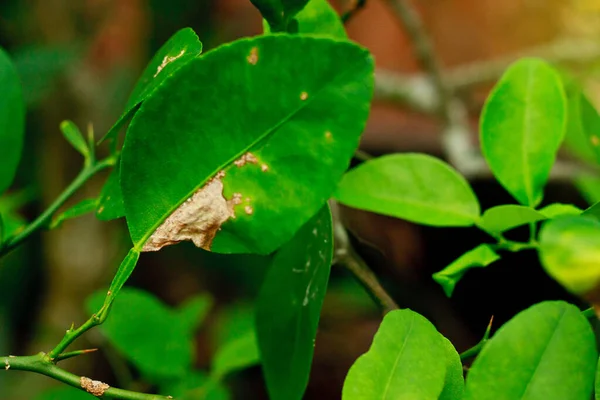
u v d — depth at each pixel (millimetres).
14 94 587
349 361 1187
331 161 522
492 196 953
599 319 522
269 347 575
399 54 1743
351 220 683
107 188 570
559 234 490
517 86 578
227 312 1020
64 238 1299
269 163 526
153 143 526
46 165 1346
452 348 523
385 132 1326
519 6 1883
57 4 1296
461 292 742
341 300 1279
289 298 570
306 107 519
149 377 710
